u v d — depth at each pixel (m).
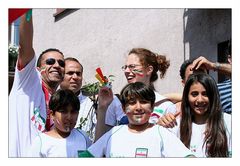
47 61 4.74
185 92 4.31
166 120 4.32
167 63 5.09
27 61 4.42
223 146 4.24
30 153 4.23
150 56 4.82
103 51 7.07
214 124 4.25
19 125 4.41
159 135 4.05
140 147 4.04
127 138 4.07
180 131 4.29
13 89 4.47
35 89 4.49
